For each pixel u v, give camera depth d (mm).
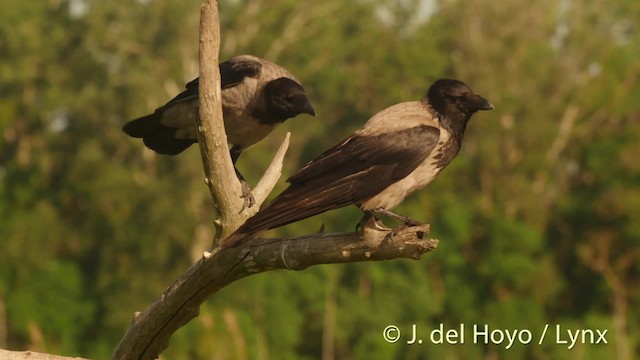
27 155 42344
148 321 8148
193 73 43062
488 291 38875
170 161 40656
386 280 37188
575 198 41188
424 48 45500
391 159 7766
